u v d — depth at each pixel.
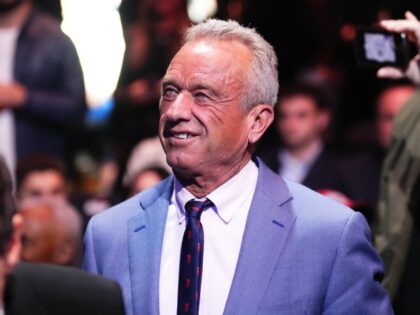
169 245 6.16
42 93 11.80
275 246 6.07
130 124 14.15
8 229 4.71
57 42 11.95
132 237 6.24
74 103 11.98
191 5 15.20
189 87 5.97
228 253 6.05
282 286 5.99
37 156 11.14
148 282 6.06
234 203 6.14
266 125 6.21
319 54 14.71
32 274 5.39
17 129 11.71
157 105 14.30
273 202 6.20
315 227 6.14
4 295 5.28
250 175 6.24
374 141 13.16
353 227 6.15
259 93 6.11
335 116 13.87
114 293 5.44
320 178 11.71
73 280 5.42
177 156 5.99
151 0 14.71
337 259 6.08
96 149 15.91
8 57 11.79
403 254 7.50
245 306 5.91
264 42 6.20
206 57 6.00
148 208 6.31
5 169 4.76
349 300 6.06
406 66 7.05
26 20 11.88
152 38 14.66
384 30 7.05
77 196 11.53
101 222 6.38
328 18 14.70
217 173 6.07
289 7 14.79
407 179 7.53
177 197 6.19
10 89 11.62
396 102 11.56
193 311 5.94
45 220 8.36
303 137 12.00
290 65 14.72
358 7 14.39
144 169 11.09
